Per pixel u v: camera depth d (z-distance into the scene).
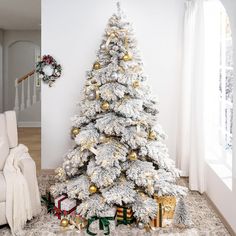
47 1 4.60
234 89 2.79
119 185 3.19
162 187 3.16
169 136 4.71
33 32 9.59
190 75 4.30
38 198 3.30
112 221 3.06
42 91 4.70
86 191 3.20
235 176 2.85
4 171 3.23
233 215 2.94
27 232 3.03
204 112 3.89
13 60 9.91
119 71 3.35
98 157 3.16
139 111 3.40
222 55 3.97
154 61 4.63
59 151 4.78
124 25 3.49
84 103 3.53
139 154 3.31
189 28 4.26
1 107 9.59
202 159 3.92
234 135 2.82
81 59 4.66
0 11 6.97
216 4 4.08
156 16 4.59
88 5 4.59
